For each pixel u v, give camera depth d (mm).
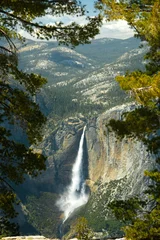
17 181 11906
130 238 11742
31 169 11945
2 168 11656
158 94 10133
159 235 11406
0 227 11570
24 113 11648
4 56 11000
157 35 10297
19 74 11336
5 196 11547
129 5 11781
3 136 11891
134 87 10578
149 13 10734
